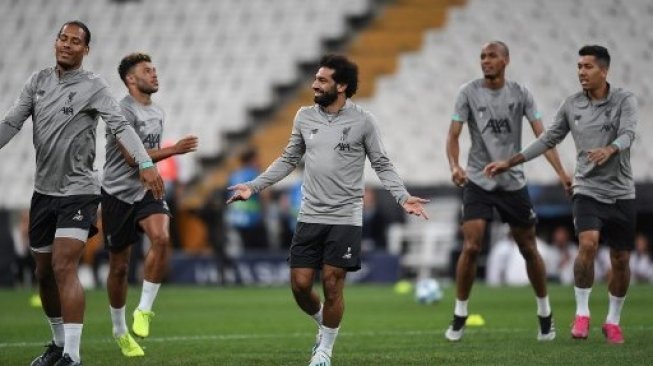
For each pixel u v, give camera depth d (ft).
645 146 272.31
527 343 110.52
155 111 110.11
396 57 327.67
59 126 87.15
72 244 86.48
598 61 107.04
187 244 268.00
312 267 89.81
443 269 254.27
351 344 113.80
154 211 106.52
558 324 135.85
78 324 86.07
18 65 365.40
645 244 244.42
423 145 297.53
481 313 156.25
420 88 316.81
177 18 361.10
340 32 337.72
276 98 332.80
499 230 252.01
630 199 108.78
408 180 287.69
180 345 114.83
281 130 322.55
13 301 202.18
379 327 136.87
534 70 307.17
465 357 98.02
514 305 171.94
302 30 342.64
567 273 241.76
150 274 104.99
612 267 109.40
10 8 378.73
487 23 325.83
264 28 347.56
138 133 108.37
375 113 311.27
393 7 341.82
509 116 114.52
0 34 373.40
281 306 181.47
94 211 88.74
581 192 109.19
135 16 365.81
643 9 313.73
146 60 109.29
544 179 265.54
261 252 255.09
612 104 107.76
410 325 139.74
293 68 334.44
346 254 87.66
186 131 325.01
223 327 140.15
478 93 114.93
